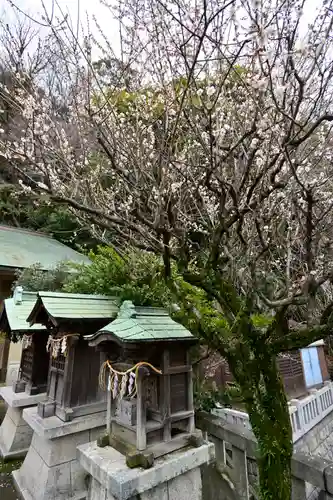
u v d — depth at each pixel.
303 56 1.93
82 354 3.89
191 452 2.83
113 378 2.96
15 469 4.26
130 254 4.21
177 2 1.98
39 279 7.13
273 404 2.40
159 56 2.32
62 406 3.71
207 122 2.25
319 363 8.91
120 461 2.65
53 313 3.55
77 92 2.57
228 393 5.27
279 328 2.49
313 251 2.63
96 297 4.28
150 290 4.52
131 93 2.64
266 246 2.54
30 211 13.72
